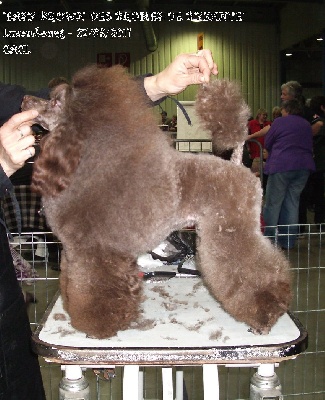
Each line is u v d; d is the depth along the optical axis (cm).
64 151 108
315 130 520
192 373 226
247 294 117
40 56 1159
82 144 108
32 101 114
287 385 230
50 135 110
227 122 121
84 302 113
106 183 109
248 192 118
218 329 120
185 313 130
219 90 121
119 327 114
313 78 1143
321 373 240
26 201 272
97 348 108
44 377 240
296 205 432
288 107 425
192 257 167
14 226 272
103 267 112
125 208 109
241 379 238
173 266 167
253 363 111
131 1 1120
